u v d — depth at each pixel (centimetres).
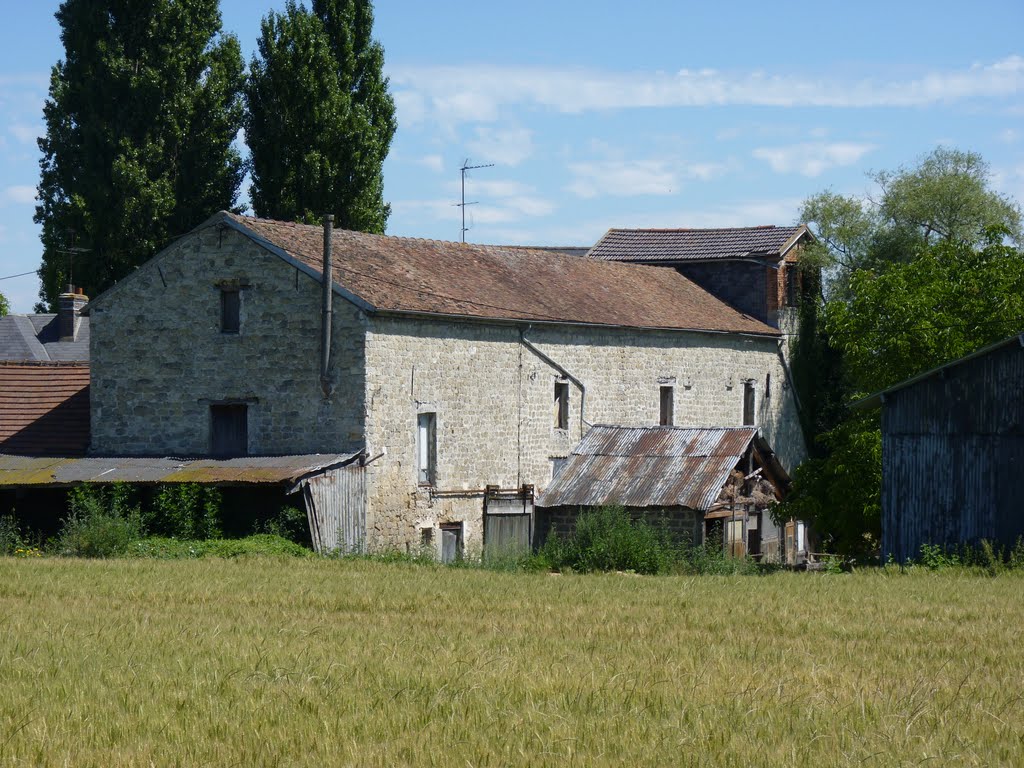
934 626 2194
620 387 4812
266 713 1447
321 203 5769
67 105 5806
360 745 1321
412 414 3997
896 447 3619
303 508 3697
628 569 3584
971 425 3509
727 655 1856
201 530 3706
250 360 4050
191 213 5906
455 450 4147
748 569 3584
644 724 1407
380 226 5975
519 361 4388
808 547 4981
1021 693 1608
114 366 4238
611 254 6162
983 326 4216
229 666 1722
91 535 3484
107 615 2217
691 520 4038
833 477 4238
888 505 3619
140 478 3769
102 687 1580
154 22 5847
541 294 4641
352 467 3781
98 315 4266
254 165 5834
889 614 2345
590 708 1490
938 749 1326
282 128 5744
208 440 4116
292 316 3984
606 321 4681
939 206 6688
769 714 1457
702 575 3338
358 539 3794
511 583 2897
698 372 5241
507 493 4309
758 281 5850
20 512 3997
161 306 4184
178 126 5866
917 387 3591
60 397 4444
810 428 6038
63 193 5859
